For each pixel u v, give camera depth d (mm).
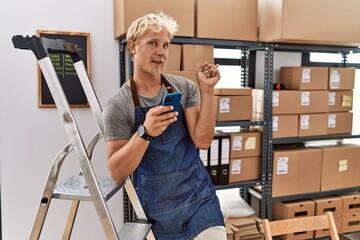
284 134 2557
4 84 2199
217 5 2229
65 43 1315
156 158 1397
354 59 3219
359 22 2439
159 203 1419
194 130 1480
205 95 1464
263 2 2381
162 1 2096
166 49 1361
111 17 2393
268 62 2447
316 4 2299
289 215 2582
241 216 2549
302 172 2615
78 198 1166
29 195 2322
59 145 2350
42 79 2254
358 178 2824
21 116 2252
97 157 2434
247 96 2432
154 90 1422
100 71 2404
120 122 1341
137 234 1345
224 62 2803
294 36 2262
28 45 1089
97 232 2506
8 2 2150
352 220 2801
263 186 2529
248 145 2482
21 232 2332
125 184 1439
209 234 1382
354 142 3246
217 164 2396
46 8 2232
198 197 1430
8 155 2252
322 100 2646
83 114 2379
